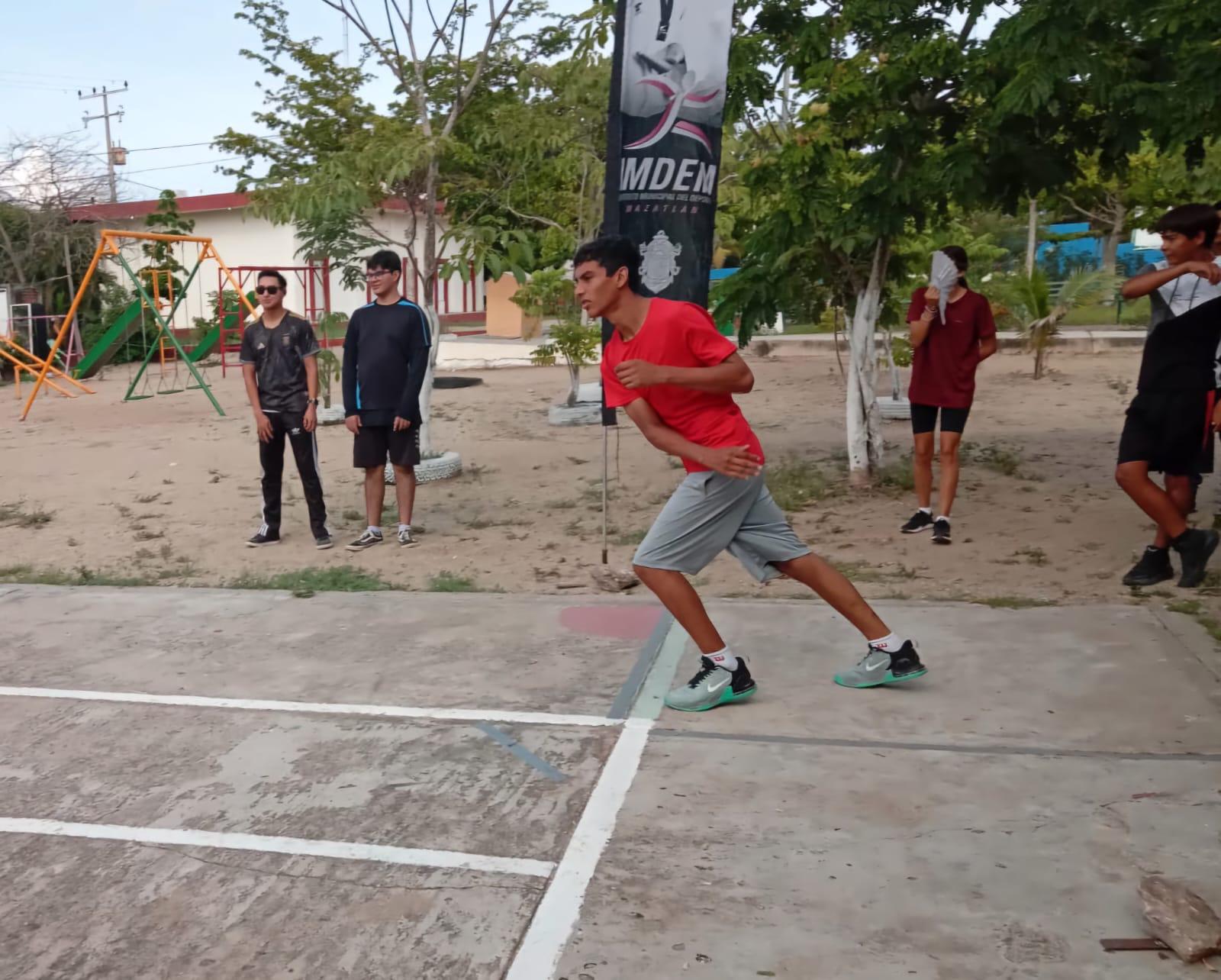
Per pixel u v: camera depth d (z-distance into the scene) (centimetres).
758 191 870
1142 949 279
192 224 2538
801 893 308
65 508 948
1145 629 502
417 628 551
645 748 404
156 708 458
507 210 1098
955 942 284
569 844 339
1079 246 3394
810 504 845
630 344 404
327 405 1382
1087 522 747
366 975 282
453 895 315
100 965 290
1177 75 691
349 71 1058
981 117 786
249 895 319
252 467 1125
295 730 431
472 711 443
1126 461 563
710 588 621
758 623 538
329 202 917
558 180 1168
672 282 645
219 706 458
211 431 1401
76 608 604
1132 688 439
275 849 343
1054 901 300
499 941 293
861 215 806
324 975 283
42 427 1488
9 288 2308
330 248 1062
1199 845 324
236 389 1922
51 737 432
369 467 757
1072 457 1005
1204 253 541
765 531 435
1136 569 590
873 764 383
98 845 350
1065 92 697
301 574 669
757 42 821
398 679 482
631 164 636
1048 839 331
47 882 330
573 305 1527
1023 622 519
